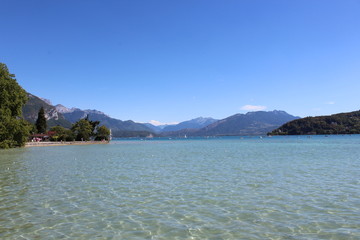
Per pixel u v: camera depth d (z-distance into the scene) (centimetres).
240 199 1275
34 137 12006
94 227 935
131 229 914
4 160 3428
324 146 6003
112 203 1237
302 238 815
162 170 2319
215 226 930
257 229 895
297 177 1831
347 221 948
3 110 5903
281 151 4503
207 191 1452
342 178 1764
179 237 842
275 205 1163
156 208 1151
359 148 5059
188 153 4538
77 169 2458
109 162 3103
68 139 11888
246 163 2730
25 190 1527
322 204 1162
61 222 988
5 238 848
